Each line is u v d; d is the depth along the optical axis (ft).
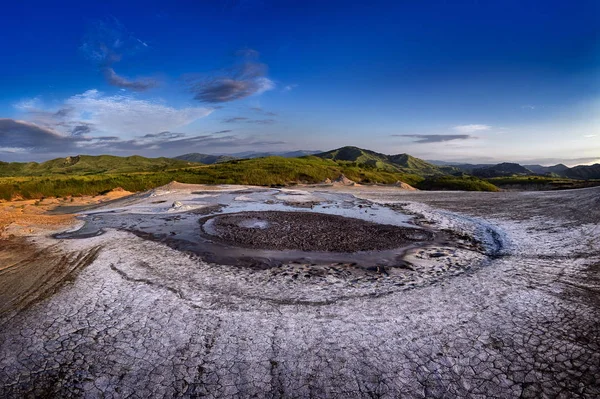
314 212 64.59
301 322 19.92
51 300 23.12
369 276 28.35
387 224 52.21
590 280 26.21
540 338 18.01
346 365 15.96
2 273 28.66
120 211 64.23
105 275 27.94
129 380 15.12
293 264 31.63
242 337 18.35
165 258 33.09
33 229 45.96
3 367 16.06
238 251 36.04
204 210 66.13
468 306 21.93
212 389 14.49
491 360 16.22
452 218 57.67
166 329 19.21
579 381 14.76
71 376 15.40
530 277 27.27
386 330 18.95
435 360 16.26
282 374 15.38
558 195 86.38
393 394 14.15
